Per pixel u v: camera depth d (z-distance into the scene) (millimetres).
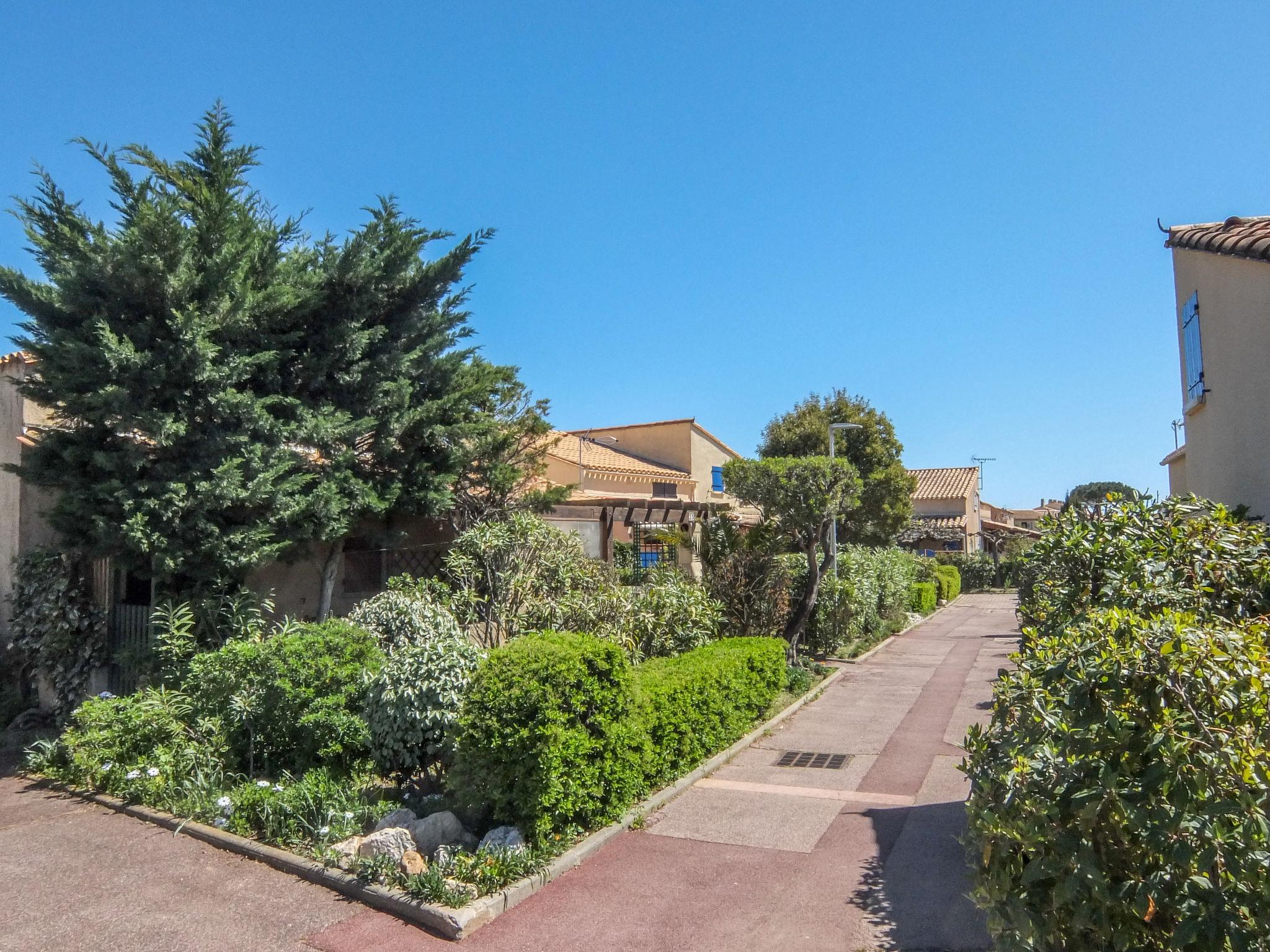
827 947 4770
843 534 30125
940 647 19078
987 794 3223
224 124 9828
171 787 7250
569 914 5266
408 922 5172
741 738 9812
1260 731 2609
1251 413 7406
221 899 5520
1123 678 2838
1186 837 2500
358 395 11117
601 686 6648
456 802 6539
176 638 8781
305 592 11656
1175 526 5328
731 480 14086
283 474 10078
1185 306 9328
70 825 7004
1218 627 3441
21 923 5176
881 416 30938
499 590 10523
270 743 7719
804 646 16672
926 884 5582
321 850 6027
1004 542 48375
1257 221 8133
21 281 8594
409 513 11930
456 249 11633
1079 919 2643
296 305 10203
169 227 8609
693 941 4879
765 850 6316
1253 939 2348
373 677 7309
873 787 7930
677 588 11461
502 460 13164
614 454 24734
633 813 6992
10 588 11305
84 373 8539
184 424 8891
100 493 8641
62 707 10016
